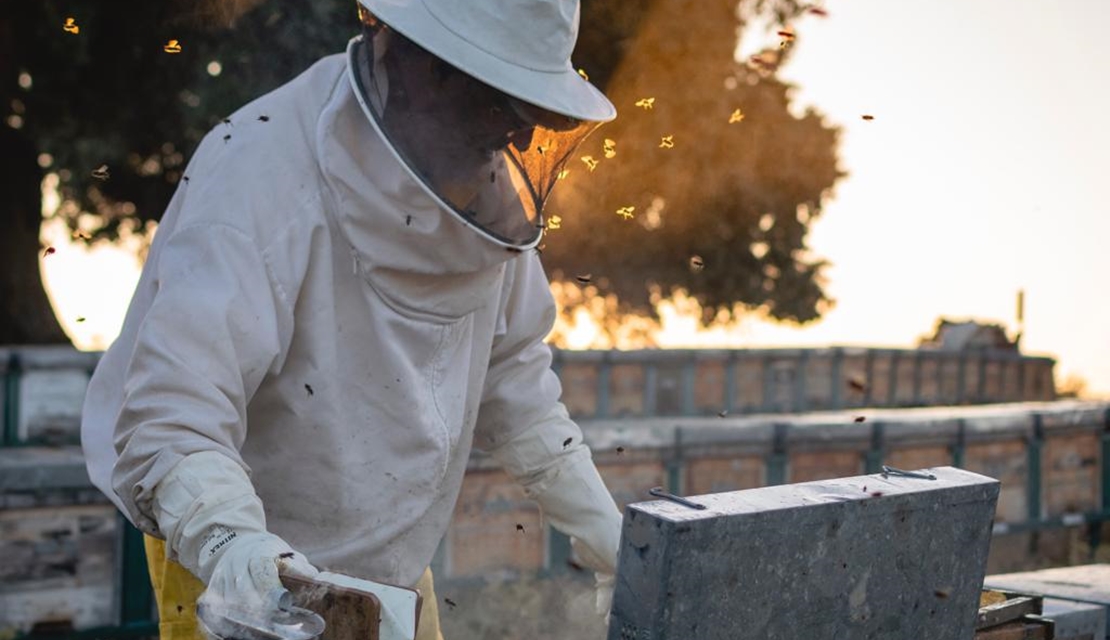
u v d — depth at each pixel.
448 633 5.89
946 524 2.04
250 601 1.95
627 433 7.20
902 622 2.03
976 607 2.18
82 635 5.62
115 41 13.81
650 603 1.65
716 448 7.54
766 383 11.40
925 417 8.62
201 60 12.82
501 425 2.94
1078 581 3.72
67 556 5.58
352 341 2.53
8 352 7.14
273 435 2.56
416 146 2.35
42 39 14.20
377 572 2.69
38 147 15.26
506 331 2.88
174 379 2.28
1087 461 9.53
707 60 14.53
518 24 2.29
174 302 2.33
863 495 1.88
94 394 2.66
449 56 2.26
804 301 17.20
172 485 2.22
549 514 2.99
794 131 15.88
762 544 1.74
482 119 2.33
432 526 2.81
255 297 2.38
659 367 10.27
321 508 2.60
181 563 2.24
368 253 2.46
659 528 1.64
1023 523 8.98
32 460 5.71
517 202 2.48
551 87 2.31
